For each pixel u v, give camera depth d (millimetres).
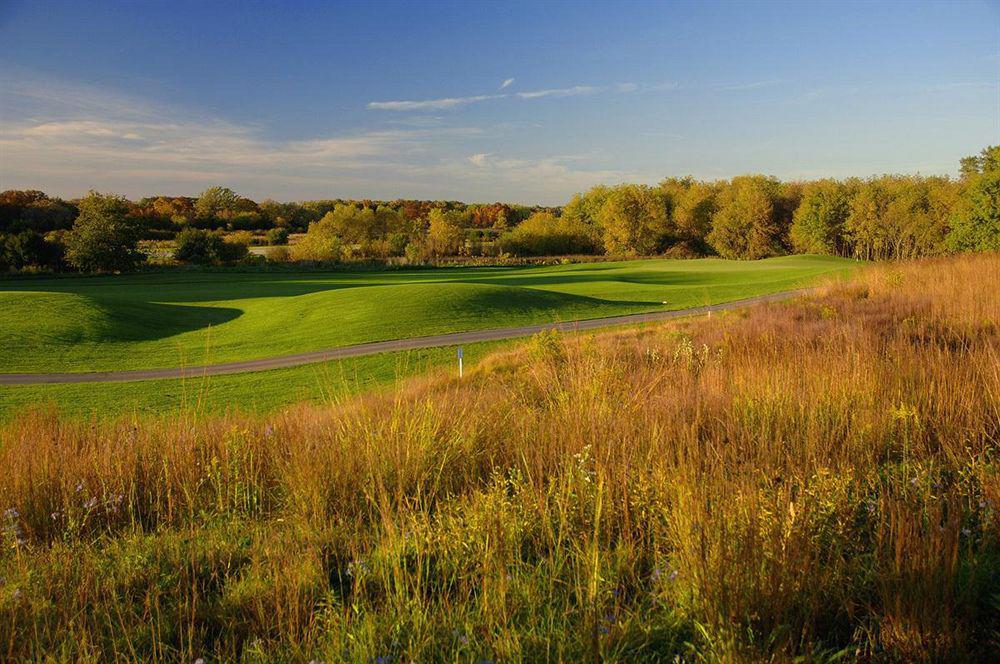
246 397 21641
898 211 80250
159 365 30641
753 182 99312
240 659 2693
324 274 79438
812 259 74438
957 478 3945
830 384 6156
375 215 115438
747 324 17047
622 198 101688
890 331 12172
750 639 2434
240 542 3867
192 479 4930
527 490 3939
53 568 3479
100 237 78750
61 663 2529
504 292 44656
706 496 3441
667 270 69312
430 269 88125
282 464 5152
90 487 4859
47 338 36000
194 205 148750
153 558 3705
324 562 3523
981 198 64812
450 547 3400
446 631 2684
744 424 5148
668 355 11320
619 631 2604
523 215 156500
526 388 8336
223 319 45781
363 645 2541
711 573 2773
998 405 5301
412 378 14492
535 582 2959
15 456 5445
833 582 2852
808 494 3373
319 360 28859
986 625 2676
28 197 108000
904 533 3061
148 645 2826
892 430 4973
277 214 149625
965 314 12297
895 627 2545
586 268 83562
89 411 20469
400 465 4543
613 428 4922
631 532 3523
